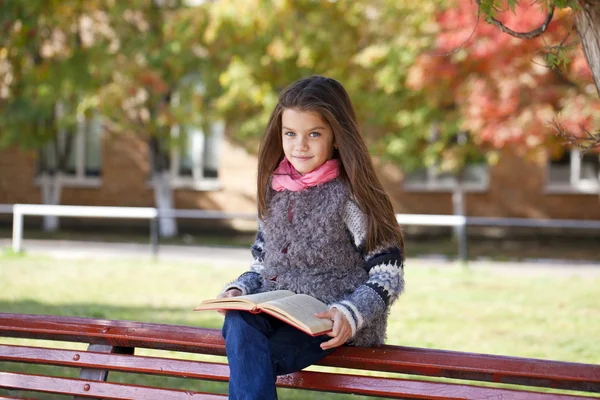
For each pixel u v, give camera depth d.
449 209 18.58
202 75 16.05
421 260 13.66
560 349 6.36
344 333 2.59
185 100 15.98
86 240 16.50
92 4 16.19
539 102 11.84
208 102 16.30
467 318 7.88
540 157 12.73
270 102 14.23
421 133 14.21
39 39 16.78
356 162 2.79
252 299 2.64
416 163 14.57
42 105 16.55
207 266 12.05
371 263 2.80
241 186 19.33
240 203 19.36
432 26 13.20
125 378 5.20
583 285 10.34
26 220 20.34
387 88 13.43
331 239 2.80
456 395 2.66
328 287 2.81
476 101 12.01
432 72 12.20
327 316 2.61
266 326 2.75
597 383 2.56
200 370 2.96
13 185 20.39
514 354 6.14
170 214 12.84
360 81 14.11
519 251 15.53
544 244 16.86
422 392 2.70
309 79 2.93
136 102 16.20
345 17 14.16
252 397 2.61
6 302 8.16
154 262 12.41
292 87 2.90
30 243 15.34
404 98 14.19
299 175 2.89
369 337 2.80
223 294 2.88
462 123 13.41
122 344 3.12
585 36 2.74
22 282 9.96
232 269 11.76
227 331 2.71
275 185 2.91
